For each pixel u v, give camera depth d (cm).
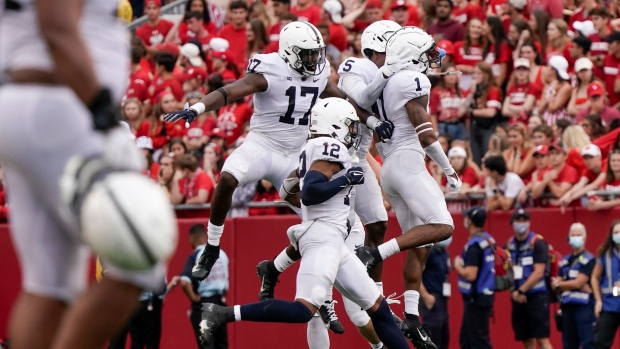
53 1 836
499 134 3831
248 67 2652
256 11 4616
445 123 4044
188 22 4756
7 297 4025
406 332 2769
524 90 4056
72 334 862
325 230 2539
